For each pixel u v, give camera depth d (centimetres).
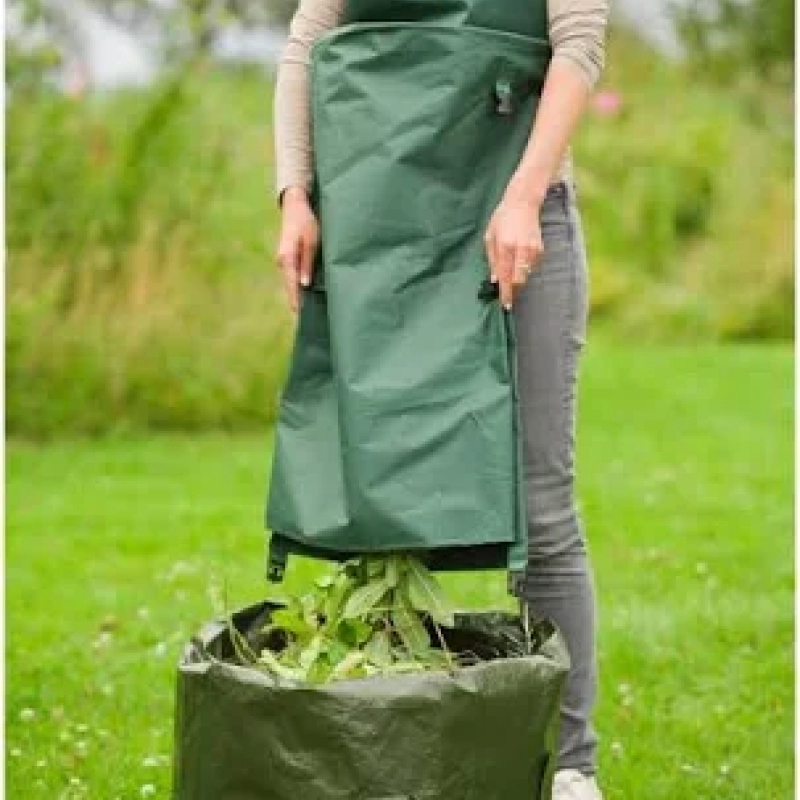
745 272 1617
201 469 970
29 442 1062
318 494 374
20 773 506
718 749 527
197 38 1644
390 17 384
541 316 402
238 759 347
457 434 365
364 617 372
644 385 1267
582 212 1709
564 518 415
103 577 734
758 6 2070
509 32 380
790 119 1958
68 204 1120
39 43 1256
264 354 1114
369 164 373
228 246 1145
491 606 661
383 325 370
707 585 705
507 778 352
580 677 422
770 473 952
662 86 1922
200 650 367
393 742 339
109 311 1109
